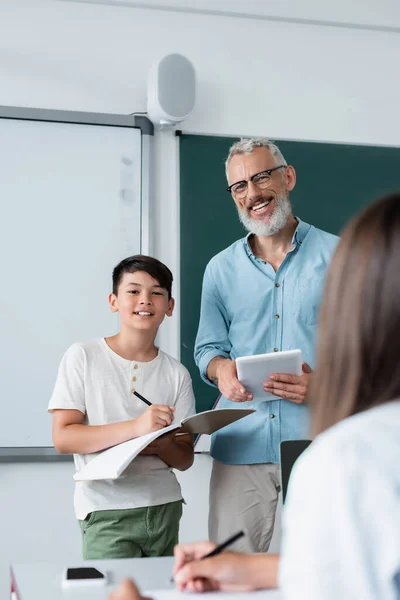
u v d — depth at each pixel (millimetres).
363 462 604
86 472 1958
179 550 1223
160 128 3418
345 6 3650
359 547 583
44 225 3271
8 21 3330
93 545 2039
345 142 3613
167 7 3469
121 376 2213
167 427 1967
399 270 650
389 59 3699
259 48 3584
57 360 3225
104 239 3318
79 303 3271
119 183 3350
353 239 686
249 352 2580
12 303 3215
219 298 2676
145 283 2248
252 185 2602
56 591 1352
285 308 2568
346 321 669
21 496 3152
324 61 3645
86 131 3338
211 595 1171
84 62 3389
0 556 3115
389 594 577
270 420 2473
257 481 2479
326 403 690
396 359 654
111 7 3438
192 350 3346
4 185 3250
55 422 2148
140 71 3439
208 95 3506
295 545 616
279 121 3564
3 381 3172
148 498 2051
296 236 2619
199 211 3428
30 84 3328
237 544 2453
